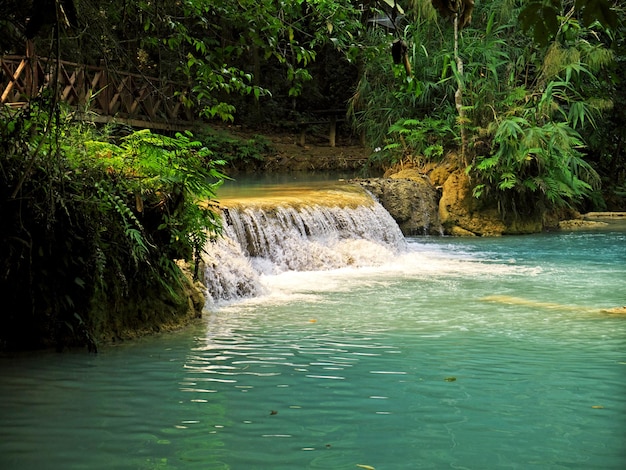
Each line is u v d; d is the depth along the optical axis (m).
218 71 7.50
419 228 16.20
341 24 7.43
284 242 11.52
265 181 18.61
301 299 9.34
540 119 16.39
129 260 7.07
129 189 7.11
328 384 5.62
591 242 14.97
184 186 7.34
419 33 17.39
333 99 28.45
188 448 4.30
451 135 17.52
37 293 6.66
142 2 7.43
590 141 19.45
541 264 12.17
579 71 16.72
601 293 9.63
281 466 4.02
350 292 9.80
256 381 5.70
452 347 6.84
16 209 6.39
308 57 7.37
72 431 4.61
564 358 6.44
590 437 4.48
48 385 5.61
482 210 16.41
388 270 11.72
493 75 17.27
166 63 16.27
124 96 17.39
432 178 17.09
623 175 21.97
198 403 5.16
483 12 17.78
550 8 2.49
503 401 5.22
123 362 6.28
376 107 19.03
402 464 4.06
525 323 7.90
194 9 7.41
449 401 5.20
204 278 8.81
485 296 9.46
